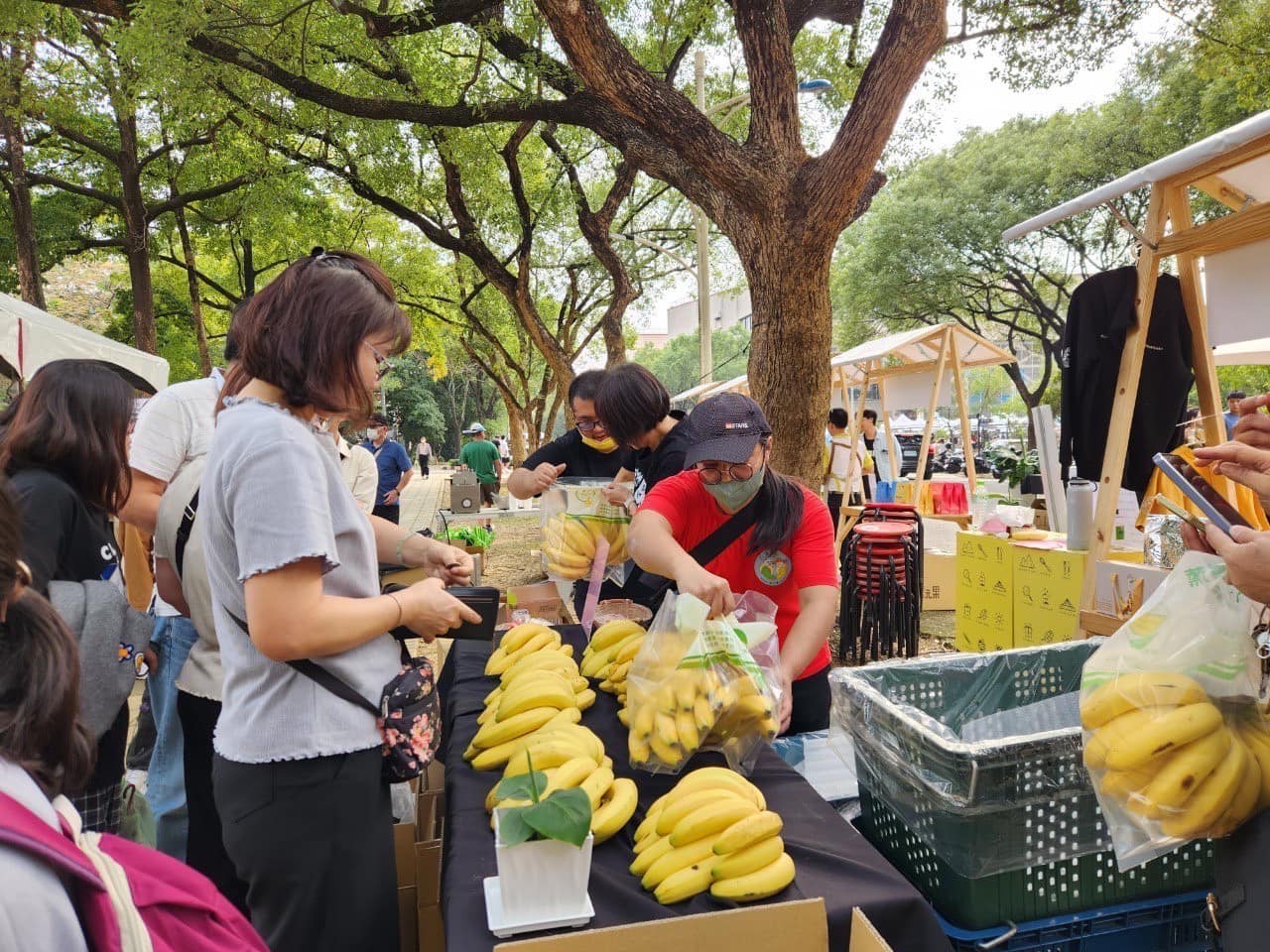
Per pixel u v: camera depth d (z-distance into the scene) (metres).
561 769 1.46
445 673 2.62
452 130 9.45
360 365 1.42
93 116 12.54
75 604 1.92
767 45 5.06
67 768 0.77
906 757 1.50
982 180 18.52
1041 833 1.37
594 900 1.28
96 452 2.09
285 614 1.31
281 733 1.39
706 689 1.60
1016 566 4.89
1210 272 3.34
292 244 14.42
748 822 1.26
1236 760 1.14
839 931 1.19
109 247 12.96
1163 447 3.79
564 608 3.67
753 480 2.04
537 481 3.51
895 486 8.42
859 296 20.75
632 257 16.00
